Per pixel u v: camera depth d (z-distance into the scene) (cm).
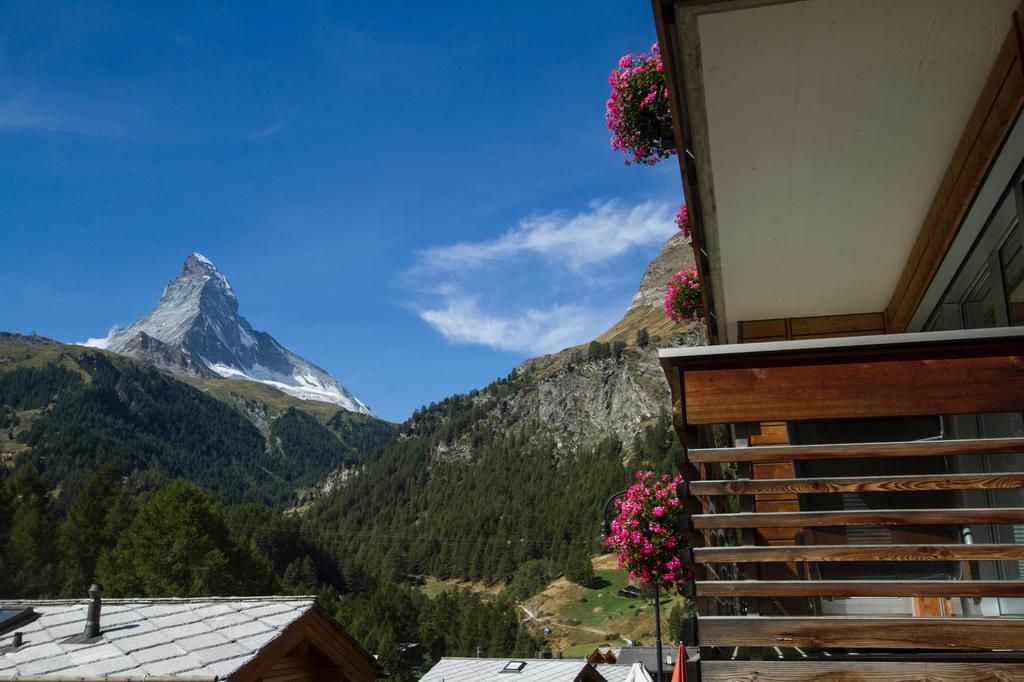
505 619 11838
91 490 9738
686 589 388
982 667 343
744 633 366
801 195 587
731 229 634
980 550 359
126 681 645
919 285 667
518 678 2306
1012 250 515
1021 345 388
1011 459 491
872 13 418
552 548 17325
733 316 812
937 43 441
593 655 3325
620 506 1024
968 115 502
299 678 839
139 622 809
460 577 18388
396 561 18862
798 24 423
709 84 468
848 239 654
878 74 465
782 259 685
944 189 568
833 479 380
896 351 392
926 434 457
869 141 527
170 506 7938
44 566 8912
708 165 549
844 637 358
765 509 671
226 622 801
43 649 738
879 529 454
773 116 496
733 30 426
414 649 11188
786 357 401
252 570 9238
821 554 371
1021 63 426
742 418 397
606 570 15712
